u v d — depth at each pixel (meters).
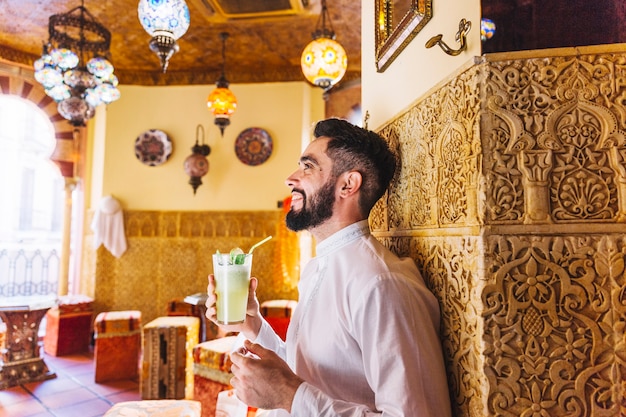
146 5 2.24
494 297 0.79
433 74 1.06
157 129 5.00
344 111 5.00
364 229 1.13
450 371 0.92
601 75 0.79
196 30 4.11
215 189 4.93
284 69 4.98
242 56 4.71
